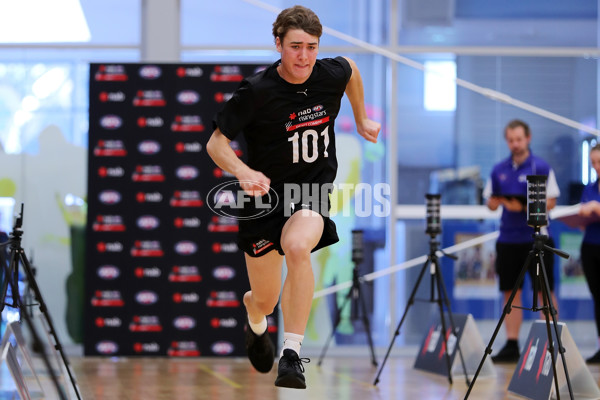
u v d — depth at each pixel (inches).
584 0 649.6
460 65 642.8
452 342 505.4
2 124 629.6
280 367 271.9
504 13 645.3
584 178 641.0
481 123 641.6
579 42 647.1
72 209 627.8
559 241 635.5
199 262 601.3
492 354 608.7
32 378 454.9
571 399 354.9
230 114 291.0
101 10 637.3
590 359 572.4
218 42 637.3
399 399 413.1
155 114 603.2
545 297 363.9
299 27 277.4
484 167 640.4
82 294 624.1
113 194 602.2
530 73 645.3
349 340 625.6
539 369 416.2
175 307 600.7
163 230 601.6
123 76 602.5
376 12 638.5
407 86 639.8
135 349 598.5
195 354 599.2
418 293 633.6
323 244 302.0
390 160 636.1
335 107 299.9
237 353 599.5
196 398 417.7
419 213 635.5
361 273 630.5
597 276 572.4
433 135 640.4
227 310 601.3
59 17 636.1
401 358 612.7
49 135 631.2
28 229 624.7
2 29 634.2
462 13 644.1
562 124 642.8
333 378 499.5
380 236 634.2
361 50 636.1
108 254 601.0
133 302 600.7
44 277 622.8
